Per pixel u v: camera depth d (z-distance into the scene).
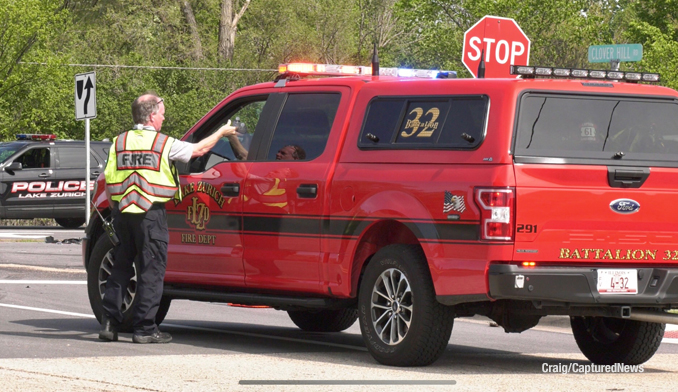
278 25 68.12
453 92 9.79
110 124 58.88
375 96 10.48
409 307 9.70
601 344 11.01
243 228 11.27
